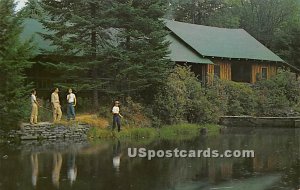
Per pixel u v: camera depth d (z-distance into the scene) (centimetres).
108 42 3166
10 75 2353
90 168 1670
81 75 2992
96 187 1377
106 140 2562
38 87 3166
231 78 4650
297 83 4497
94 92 2995
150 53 2944
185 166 1761
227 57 4412
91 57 2953
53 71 3064
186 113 3416
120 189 1360
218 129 3338
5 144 2302
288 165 1798
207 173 1628
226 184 1452
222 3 7119
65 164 1738
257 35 6438
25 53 2389
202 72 4275
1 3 2361
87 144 2353
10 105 2344
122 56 2842
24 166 1686
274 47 5734
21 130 2444
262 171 1672
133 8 2880
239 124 3722
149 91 3241
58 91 2916
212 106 3559
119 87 3094
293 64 5459
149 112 3144
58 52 2811
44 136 2512
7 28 2366
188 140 2627
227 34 4950
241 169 1711
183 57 4091
